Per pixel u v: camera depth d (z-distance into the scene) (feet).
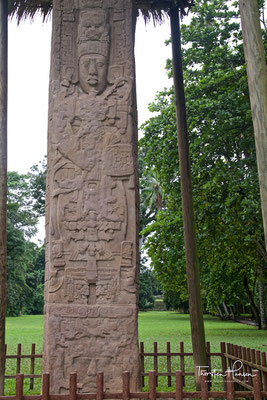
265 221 15.12
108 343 18.86
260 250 43.14
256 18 16.42
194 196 38.65
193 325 23.04
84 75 21.36
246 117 36.06
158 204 95.40
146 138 43.01
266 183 15.26
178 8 26.73
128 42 22.00
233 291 64.08
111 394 13.19
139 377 18.63
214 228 39.19
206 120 37.96
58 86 21.33
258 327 66.33
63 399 13.09
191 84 41.14
